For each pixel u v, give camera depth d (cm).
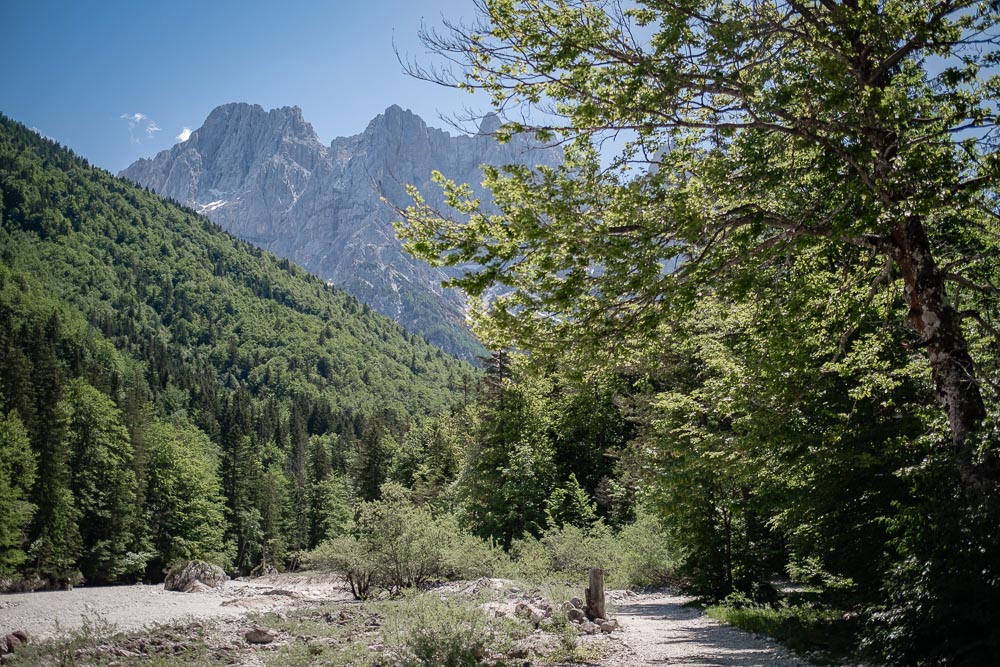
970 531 822
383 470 6862
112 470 5859
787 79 996
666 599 2600
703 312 1468
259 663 1244
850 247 1277
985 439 924
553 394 4991
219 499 7275
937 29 916
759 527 2044
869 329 1333
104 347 13950
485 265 986
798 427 1343
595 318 1038
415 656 1118
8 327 8838
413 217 1021
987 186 938
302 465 12631
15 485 4700
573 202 984
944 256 1202
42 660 1197
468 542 2662
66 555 5069
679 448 1861
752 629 1504
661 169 1031
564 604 1709
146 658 1272
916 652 853
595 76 976
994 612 763
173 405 13525
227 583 4084
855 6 998
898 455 1255
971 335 1216
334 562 2472
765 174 975
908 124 908
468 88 1034
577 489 4100
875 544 1262
